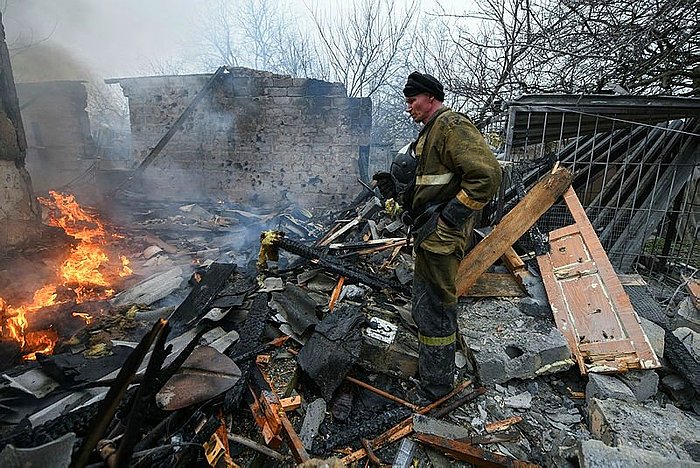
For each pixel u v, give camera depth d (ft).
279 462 6.14
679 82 17.70
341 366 7.36
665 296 12.18
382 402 7.41
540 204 9.64
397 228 13.74
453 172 6.68
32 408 6.18
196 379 6.19
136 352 3.98
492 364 7.57
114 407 3.95
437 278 6.81
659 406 7.12
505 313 8.98
